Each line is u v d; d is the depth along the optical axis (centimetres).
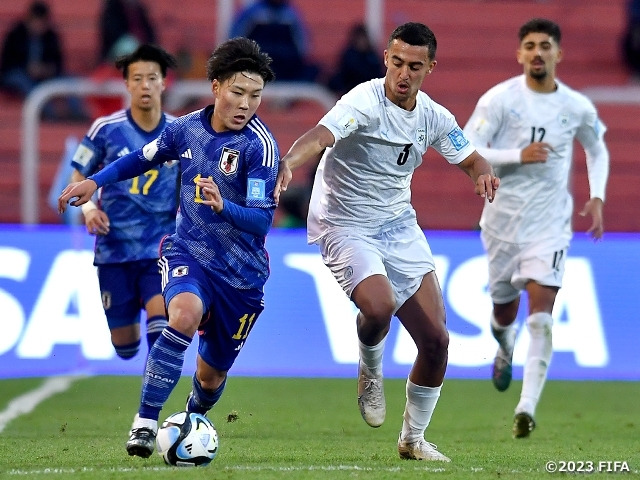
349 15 6762
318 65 5925
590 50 6819
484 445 2614
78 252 4094
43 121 5928
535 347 2894
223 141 2066
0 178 5969
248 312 2175
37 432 2784
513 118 3039
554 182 3031
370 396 2438
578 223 5834
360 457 2294
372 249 2309
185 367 3978
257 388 3725
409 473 2002
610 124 6294
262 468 2041
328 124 2202
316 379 3969
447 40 6750
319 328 4069
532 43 3011
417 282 2303
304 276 4109
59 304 4047
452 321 4094
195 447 2028
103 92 5069
